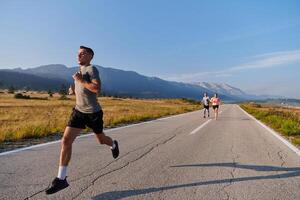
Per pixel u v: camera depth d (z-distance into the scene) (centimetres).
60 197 505
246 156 877
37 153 891
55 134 1398
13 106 5022
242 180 619
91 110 575
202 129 1656
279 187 573
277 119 2212
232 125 1944
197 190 550
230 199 504
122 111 3706
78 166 727
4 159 802
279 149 1011
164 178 627
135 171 684
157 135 1367
